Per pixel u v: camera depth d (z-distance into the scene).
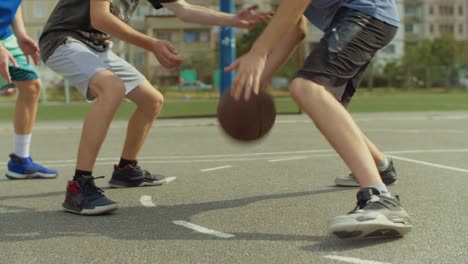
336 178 4.69
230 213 3.71
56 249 2.94
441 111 16.30
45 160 6.55
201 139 8.75
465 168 5.57
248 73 2.89
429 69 36.78
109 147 7.75
